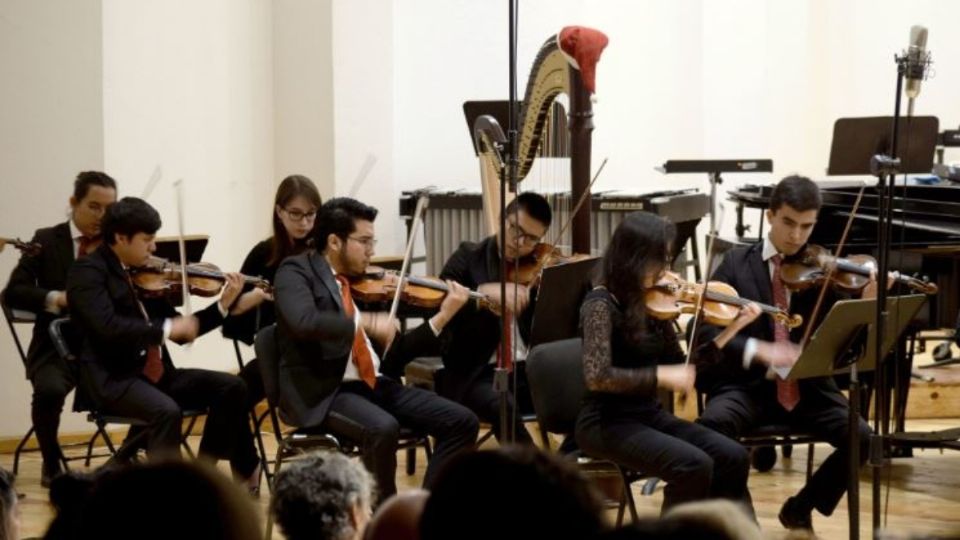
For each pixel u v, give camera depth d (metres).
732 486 7.34
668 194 12.24
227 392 8.70
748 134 14.93
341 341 7.81
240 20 12.37
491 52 13.67
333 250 8.12
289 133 12.72
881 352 6.95
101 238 9.19
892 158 6.88
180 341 8.55
